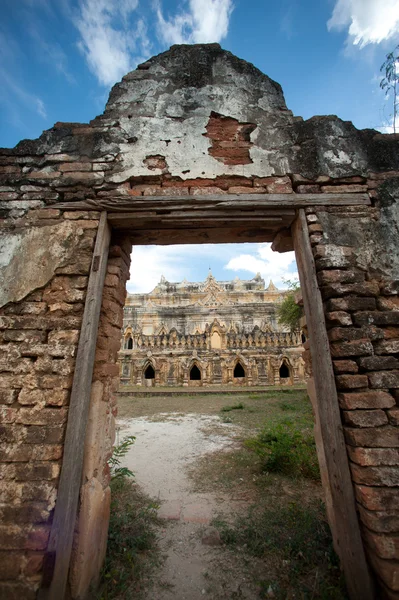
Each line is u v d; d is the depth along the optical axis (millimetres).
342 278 3432
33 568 2625
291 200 3732
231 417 11727
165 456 7203
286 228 4090
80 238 3561
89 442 3215
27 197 3729
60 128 4035
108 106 4164
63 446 2908
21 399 3020
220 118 4164
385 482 2771
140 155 3906
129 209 3691
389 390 3057
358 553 2750
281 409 13273
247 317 37625
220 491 5203
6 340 3207
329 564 3111
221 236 4289
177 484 5547
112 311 3850
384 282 3471
